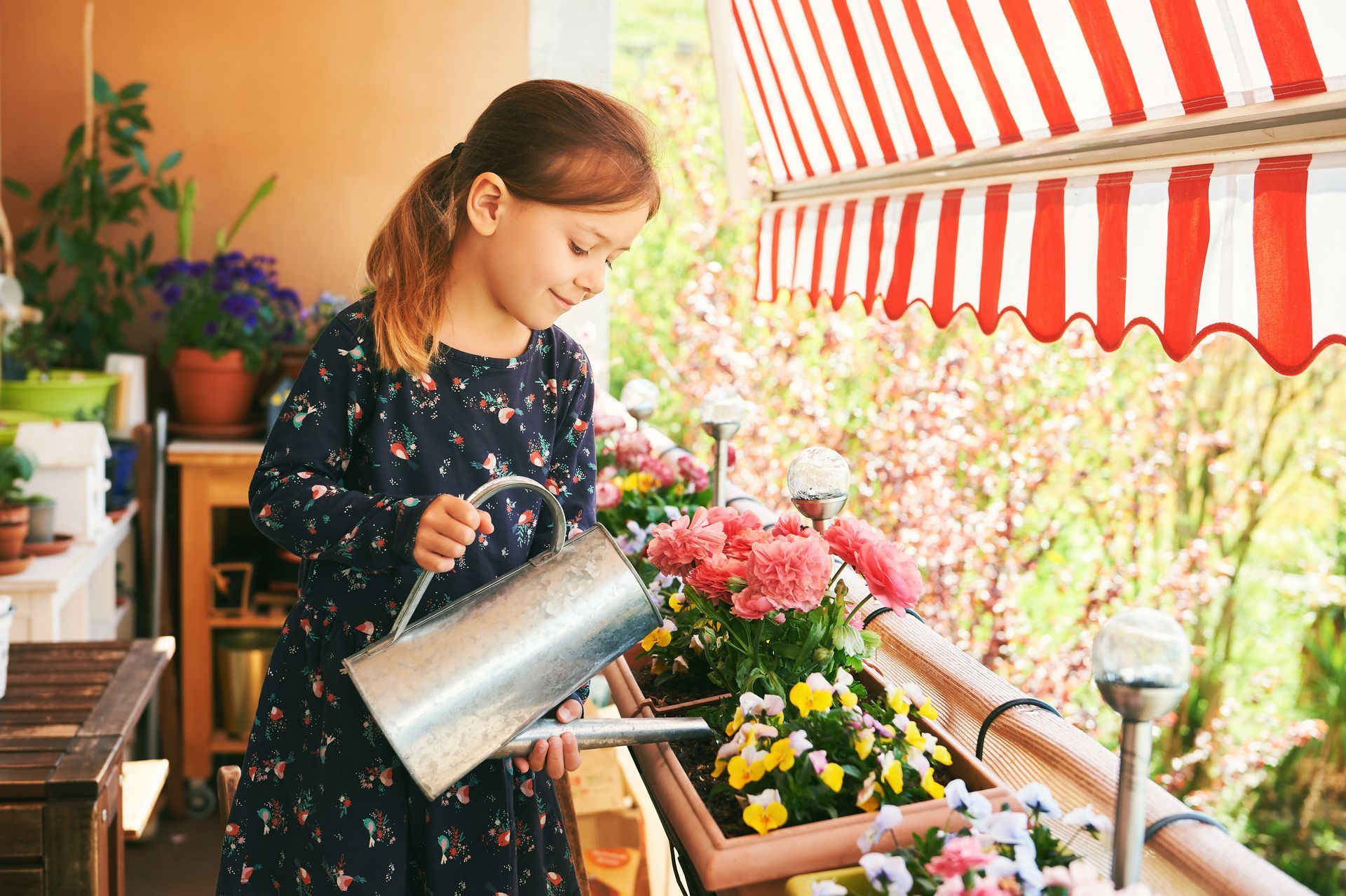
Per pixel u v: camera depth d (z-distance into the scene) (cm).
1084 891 78
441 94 374
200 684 337
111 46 362
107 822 169
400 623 111
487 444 127
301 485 117
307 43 369
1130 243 139
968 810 96
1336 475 415
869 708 121
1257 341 119
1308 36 109
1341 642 410
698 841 101
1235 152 120
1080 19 143
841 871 96
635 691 140
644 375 602
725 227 558
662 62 599
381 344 121
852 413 471
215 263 341
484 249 121
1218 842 89
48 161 362
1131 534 435
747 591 130
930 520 425
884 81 209
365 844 119
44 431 283
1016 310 166
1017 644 431
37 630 255
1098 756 105
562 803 159
